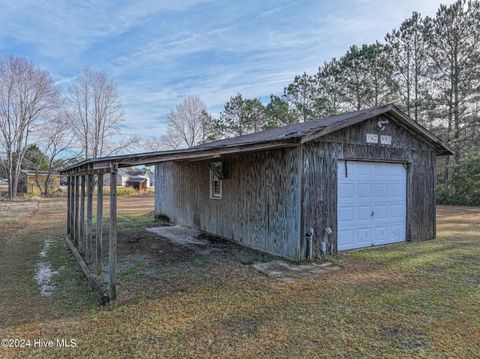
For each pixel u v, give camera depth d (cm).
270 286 451
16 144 2623
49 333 315
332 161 633
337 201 643
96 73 3216
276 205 650
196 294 421
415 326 328
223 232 852
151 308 375
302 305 383
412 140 775
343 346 290
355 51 2227
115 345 293
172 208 1160
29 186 3094
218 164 872
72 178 754
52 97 2780
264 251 682
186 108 4034
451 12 1841
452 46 1870
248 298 406
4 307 379
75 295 416
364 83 2189
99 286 418
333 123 607
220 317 351
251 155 732
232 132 3197
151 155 428
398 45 2064
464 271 518
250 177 736
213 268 547
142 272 522
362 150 678
